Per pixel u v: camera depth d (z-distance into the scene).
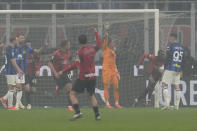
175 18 66.31
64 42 50.59
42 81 58.59
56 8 75.31
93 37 62.41
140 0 75.81
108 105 54.09
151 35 60.94
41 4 75.31
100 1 75.38
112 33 61.50
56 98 58.72
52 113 44.34
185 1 75.81
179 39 66.50
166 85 50.47
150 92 57.28
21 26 63.59
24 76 53.31
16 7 75.38
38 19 63.59
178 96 51.09
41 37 63.84
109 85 53.94
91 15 62.31
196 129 30.39
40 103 58.72
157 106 55.59
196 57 66.25
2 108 55.97
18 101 53.22
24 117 39.72
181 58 50.47
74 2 75.12
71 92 36.19
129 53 59.75
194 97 57.16
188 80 57.28
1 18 63.16
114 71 53.66
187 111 46.75
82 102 58.12
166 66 50.38
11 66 52.12
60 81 50.69
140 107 56.12
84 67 35.19
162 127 31.33
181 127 31.38
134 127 31.30
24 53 54.12
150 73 56.16
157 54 56.75
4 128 31.09
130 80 58.88
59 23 63.56
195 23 66.50
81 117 38.44
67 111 47.31
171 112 45.09
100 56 58.56
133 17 61.28
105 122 34.72
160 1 75.88
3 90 58.56
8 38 62.97
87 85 35.53
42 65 58.78
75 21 63.09
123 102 58.56
